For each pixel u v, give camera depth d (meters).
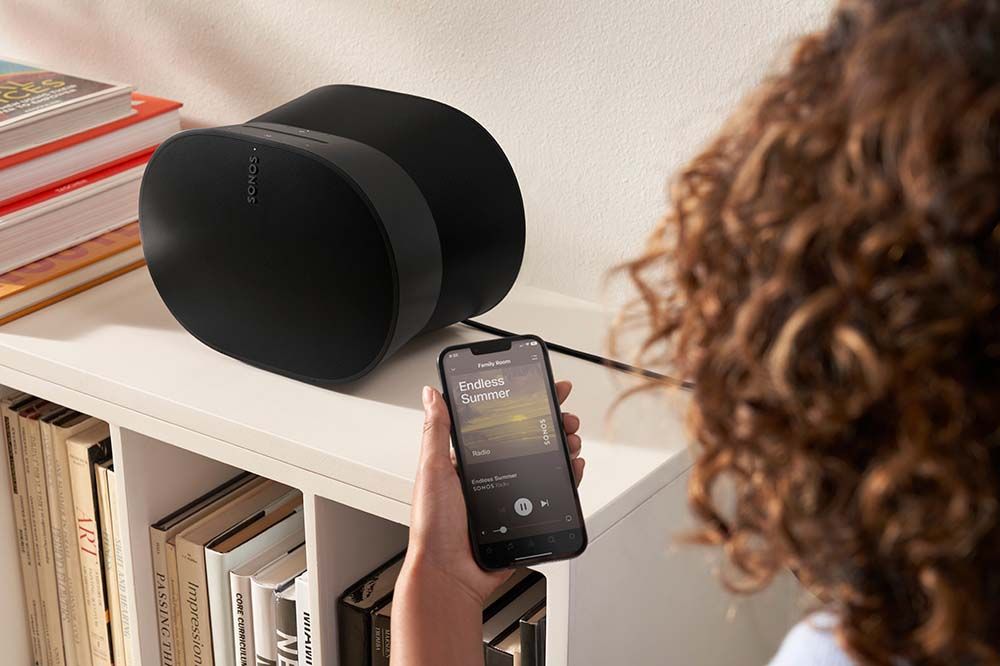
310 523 1.00
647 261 0.53
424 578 0.78
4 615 1.32
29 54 1.50
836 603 0.46
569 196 1.21
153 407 1.05
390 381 1.07
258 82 1.35
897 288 0.38
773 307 0.42
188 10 1.36
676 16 1.08
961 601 0.39
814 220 0.40
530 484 0.84
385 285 0.98
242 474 1.25
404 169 1.02
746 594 0.53
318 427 1.00
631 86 1.13
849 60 0.40
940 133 0.37
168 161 1.05
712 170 0.47
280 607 1.08
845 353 0.39
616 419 1.01
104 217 1.29
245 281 1.05
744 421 0.44
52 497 1.24
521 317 1.20
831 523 0.42
